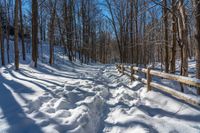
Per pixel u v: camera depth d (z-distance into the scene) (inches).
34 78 465.7
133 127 177.9
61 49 1523.1
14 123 182.1
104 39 2281.0
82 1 1464.1
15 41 615.5
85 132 172.7
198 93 281.0
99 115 221.1
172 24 446.0
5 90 318.3
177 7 360.2
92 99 257.1
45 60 1006.4
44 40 1814.7
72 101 260.5
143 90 315.0
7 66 748.0
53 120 187.2
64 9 1155.3
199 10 301.6
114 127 185.2
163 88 254.5
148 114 214.4
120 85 397.7
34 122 182.5
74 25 1369.3
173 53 493.4
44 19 1230.3
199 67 304.0
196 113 198.7
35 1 724.0
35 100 242.7
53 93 292.8
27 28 1391.5
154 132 169.0
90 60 1809.8
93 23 1815.9
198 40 304.2
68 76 548.1
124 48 1198.9
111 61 2847.0
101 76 581.6
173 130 171.2
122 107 241.0
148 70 297.0
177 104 225.1
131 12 970.1
